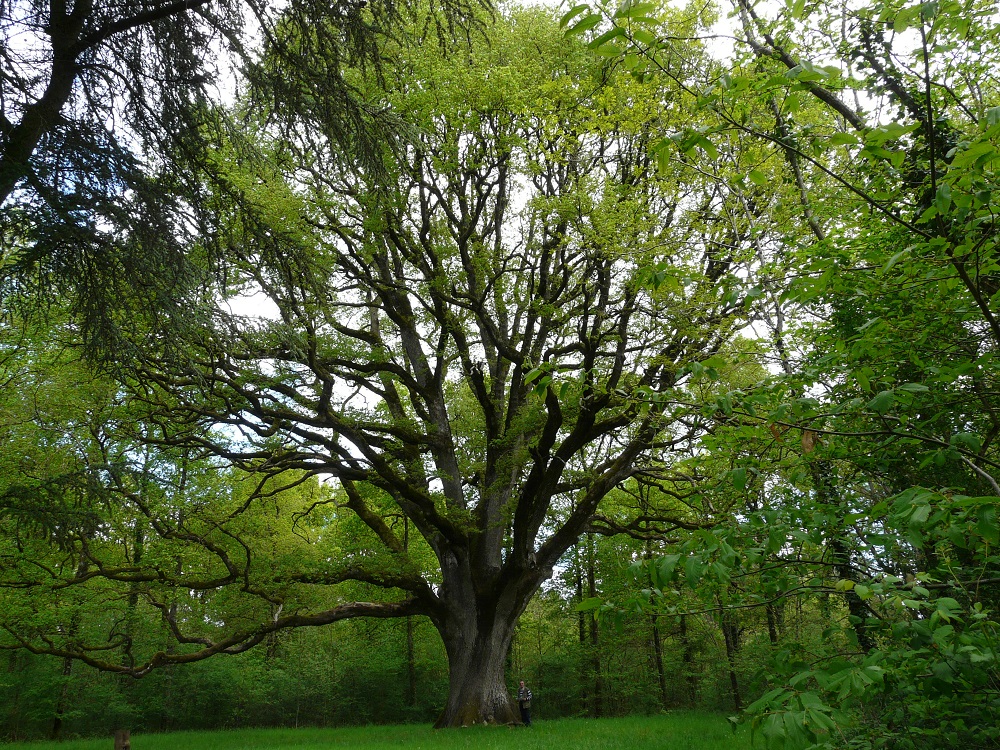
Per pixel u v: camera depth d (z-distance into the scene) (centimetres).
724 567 248
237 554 1708
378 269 1591
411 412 1956
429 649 2739
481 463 1839
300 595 1561
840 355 338
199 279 613
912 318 357
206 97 602
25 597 1399
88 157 523
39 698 2089
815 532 296
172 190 601
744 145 398
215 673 2400
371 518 1766
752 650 1375
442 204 1297
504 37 1266
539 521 1519
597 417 1489
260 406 1327
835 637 327
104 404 1214
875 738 321
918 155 446
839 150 561
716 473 529
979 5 495
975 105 573
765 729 207
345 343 1400
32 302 602
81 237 525
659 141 303
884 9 540
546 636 3044
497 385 1762
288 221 1032
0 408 1296
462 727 1458
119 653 2128
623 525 1666
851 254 457
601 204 969
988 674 268
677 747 1075
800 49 634
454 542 1578
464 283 1457
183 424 1279
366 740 1474
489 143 1202
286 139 641
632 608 267
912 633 231
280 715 2633
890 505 251
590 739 1221
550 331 1477
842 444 386
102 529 604
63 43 529
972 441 258
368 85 1005
